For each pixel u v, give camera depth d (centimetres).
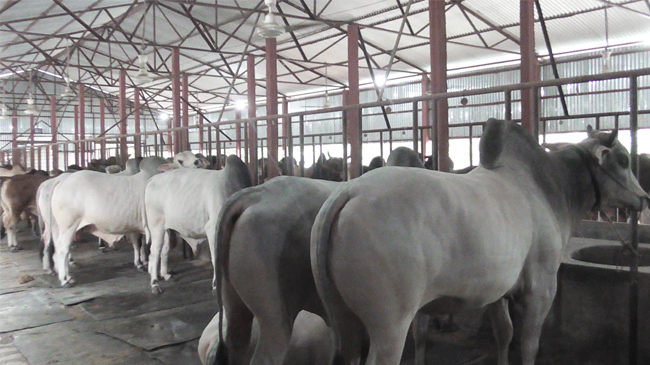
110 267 659
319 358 274
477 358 328
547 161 263
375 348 188
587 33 1152
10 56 1539
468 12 1092
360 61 1515
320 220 192
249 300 230
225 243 234
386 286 183
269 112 985
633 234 283
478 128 1560
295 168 1088
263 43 1395
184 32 1359
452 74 1609
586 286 303
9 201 802
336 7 1092
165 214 509
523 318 244
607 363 294
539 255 241
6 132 2370
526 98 643
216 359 237
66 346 383
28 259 736
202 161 591
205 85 1925
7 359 360
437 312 220
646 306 279
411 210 188
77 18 990
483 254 202
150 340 389
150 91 2042
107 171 794
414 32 1230
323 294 191
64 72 1872
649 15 950
